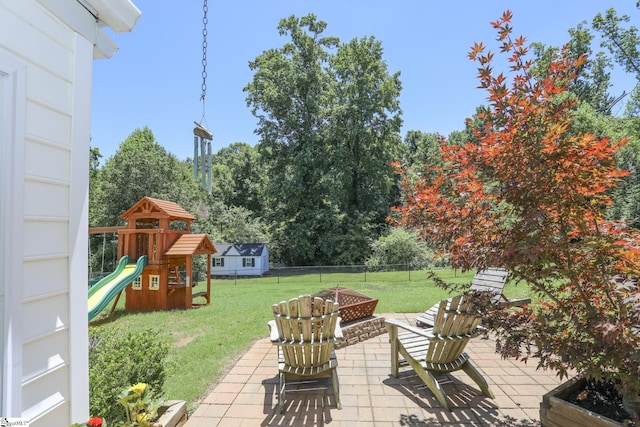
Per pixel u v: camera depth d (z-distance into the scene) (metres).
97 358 2.64
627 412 2.03
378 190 26.72
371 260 21.50
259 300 9.12
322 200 24.03
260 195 29.73
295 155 24.69
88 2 1.87
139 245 9.57
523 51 2.41
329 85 24.44
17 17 1.46
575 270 2.25
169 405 2.67
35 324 1.54
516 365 3.84
